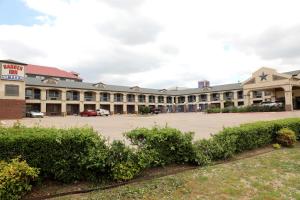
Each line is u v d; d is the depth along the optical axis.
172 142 7.36
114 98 65.12
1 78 33.84
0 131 5.79
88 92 60.62
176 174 6.90
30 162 5.45
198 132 15.48
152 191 5.71
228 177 6.68
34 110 52.75
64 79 70.81
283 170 7.36
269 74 39.41
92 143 6.16
